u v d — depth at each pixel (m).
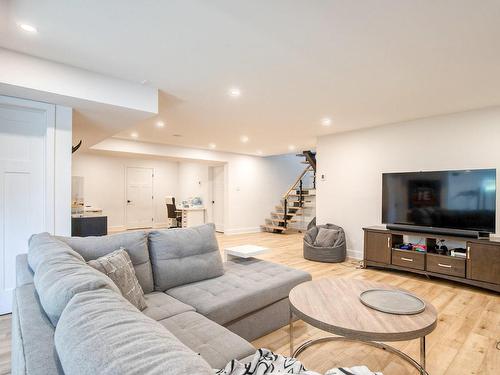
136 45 2.21
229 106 3.70
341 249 4.73
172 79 2.85
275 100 3.46
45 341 0.80
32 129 2.70
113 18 1.86
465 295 3.24
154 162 8.98
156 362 0.49
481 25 1.91
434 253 3.76
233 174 8.04
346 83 2.93
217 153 7.64
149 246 2.25
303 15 1.82
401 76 2.75
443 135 4.05
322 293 1.93
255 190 8.58
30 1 1.68
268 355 1.12
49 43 2.18
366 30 1.99
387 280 3.78
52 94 2.49
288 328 2.41
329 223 5.35
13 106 2.60
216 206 8.59
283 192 9.40
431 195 3.88
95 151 6.05
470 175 3.56
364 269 4.31
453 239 3.55
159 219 9.05
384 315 1.58
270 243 6.49
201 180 8.89
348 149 5.12
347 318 1.54
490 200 3.41
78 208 4.26
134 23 1.92
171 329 1.54
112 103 2.78
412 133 4.33
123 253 1.91
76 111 2.99
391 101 3.47
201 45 2.21
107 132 4.01
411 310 1.62
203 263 2.39
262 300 2.14
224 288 2.17
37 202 2.71
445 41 2.11
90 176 7.64
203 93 3.23
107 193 7.96
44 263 1.15
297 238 7.23
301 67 2.57
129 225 8.40
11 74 2.28
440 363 1.94
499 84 2.92
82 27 1.96
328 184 5.41
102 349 0.52
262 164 8.78
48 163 2.72
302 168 9.92
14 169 2.62
